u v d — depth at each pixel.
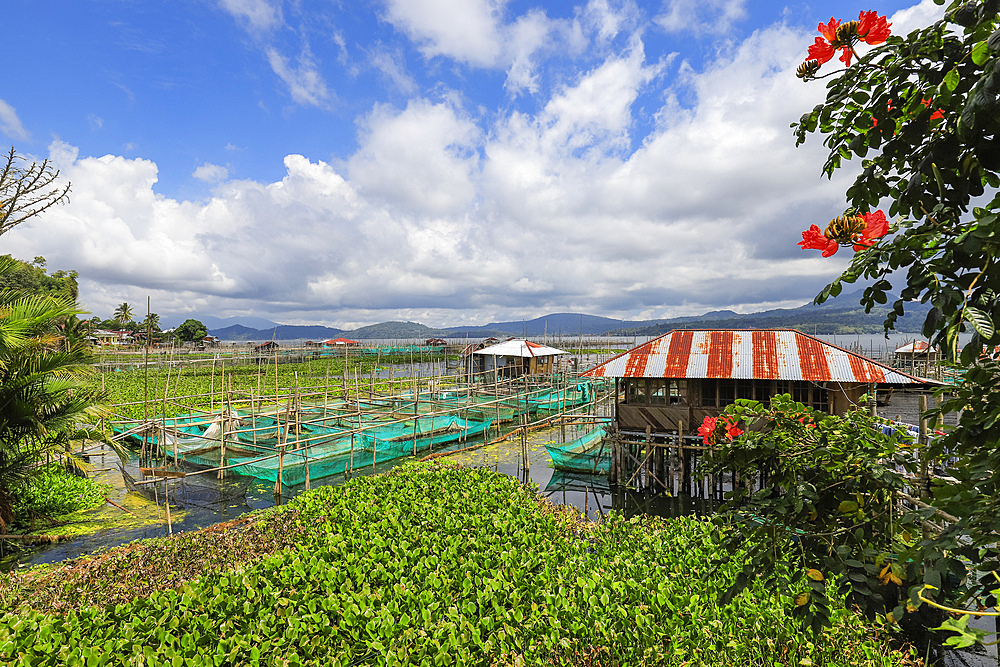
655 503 18.11
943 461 2.52
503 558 9.50
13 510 13.06
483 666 6.56
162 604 7.37
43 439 11.96
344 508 12.27
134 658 6.03
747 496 4.01
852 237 2.11
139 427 21.31
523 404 32.44
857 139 2.22
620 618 7.12
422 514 11.89
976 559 2.24
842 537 3.47
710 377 17.06
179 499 17.36
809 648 6.33
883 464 3.55
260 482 18.94
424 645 6.66
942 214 1.97
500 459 23.86
